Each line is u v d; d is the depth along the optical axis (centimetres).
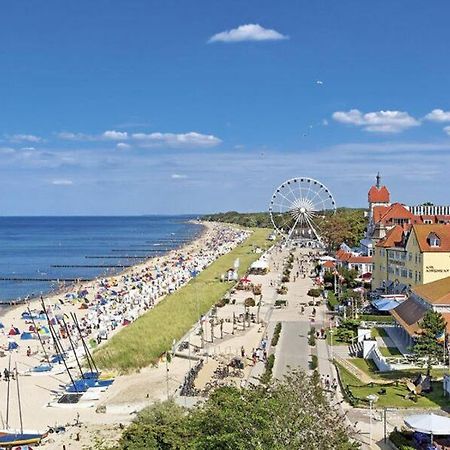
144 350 10481
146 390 8600
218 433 4716
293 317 13488
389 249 14212
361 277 16862
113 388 8869
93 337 12550
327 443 4284
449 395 7412
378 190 19325
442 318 8619
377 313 12631
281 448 4053
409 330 9450
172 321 13062
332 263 19588
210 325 12481
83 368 9944
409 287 12838
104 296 18800
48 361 10669
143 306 16050
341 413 6894
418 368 8700
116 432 7075
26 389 9156
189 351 10312
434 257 11919
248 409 4562
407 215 16888
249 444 4219
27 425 7562
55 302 18200
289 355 10050
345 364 9381
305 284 18800
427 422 5744
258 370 9250
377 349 9681
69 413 7944
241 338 11562
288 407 4444
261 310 14412
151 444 5600
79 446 6669
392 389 7819
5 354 11569
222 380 8744
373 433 6388
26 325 14650
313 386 4825
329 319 13112
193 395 8038
